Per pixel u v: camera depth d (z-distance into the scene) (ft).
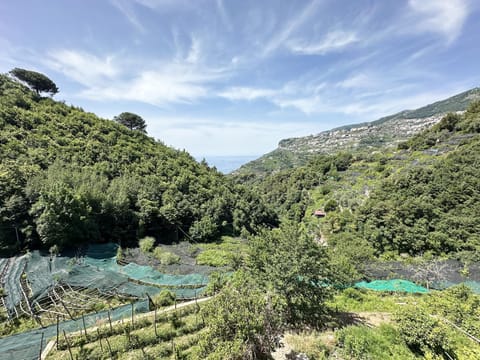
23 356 32.07
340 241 102.37
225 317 26.58
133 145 145.79
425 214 97.19
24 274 54.95
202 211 128.67
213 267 81.61
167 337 36.42
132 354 32.68
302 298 38.88
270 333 33.01
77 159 107.96
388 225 98.58
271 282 38.52
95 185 96.94
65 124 126.11
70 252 73.82
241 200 151.33
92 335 35.09
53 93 165.07
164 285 60.23
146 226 106.22
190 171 156.76
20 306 42.80
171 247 100.48
